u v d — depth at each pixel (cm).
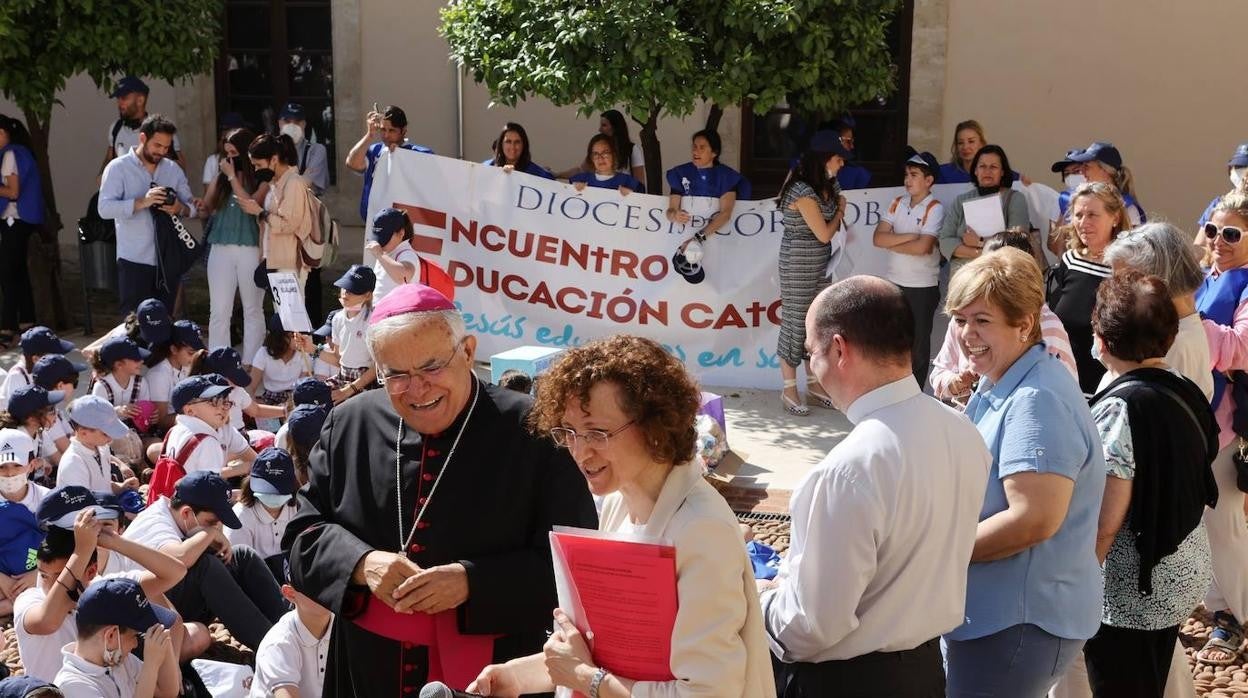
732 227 973
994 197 848
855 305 306
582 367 262
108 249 1100
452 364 311
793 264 885
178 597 557
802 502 302
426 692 261
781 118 1301
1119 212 615
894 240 889
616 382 259
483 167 995
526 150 1017
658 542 253
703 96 908
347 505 327
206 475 557
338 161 1366
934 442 304
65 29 998
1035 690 349
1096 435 353
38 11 1004
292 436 624
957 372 541
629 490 271
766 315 977
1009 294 351
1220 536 538
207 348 1004
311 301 1055
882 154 1295
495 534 315
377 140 1099
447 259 1003
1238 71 1221
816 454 816
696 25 924
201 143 1377
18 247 1088
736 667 253
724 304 979
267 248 957
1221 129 1234
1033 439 339
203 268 1356
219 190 980
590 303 995
